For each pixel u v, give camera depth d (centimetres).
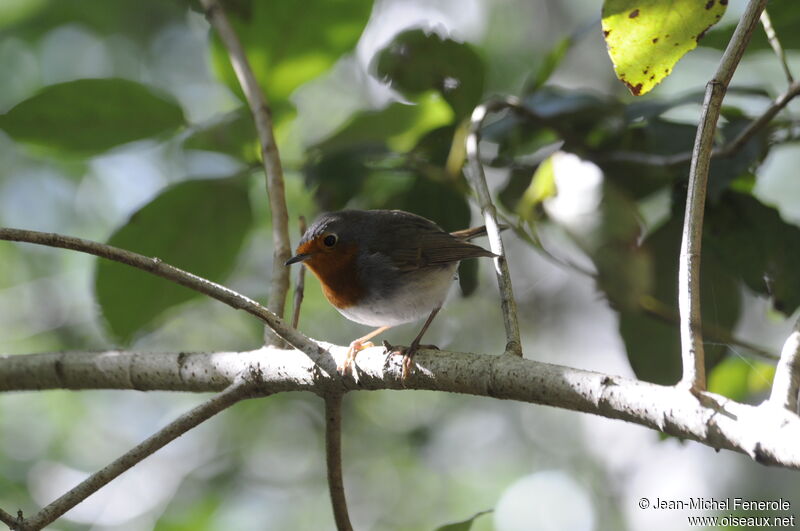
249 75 835
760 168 912
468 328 1703
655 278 825
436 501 1808
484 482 1838
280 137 949
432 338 1688
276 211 765
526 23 1881
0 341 1720
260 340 1578
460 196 920
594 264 726
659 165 831
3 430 1762
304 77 920
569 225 730
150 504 1652
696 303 471
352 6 884
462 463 1847
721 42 838
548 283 1702
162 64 2017
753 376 950
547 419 1891
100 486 571
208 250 863
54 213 1895
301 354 630
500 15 1897
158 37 2014
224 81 912
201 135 879
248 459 1759
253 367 639
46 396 1802
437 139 938
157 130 868
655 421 455
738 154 766
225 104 1841
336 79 1877
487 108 831
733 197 823
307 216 1391
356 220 898
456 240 873
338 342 1628
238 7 886
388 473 1808
